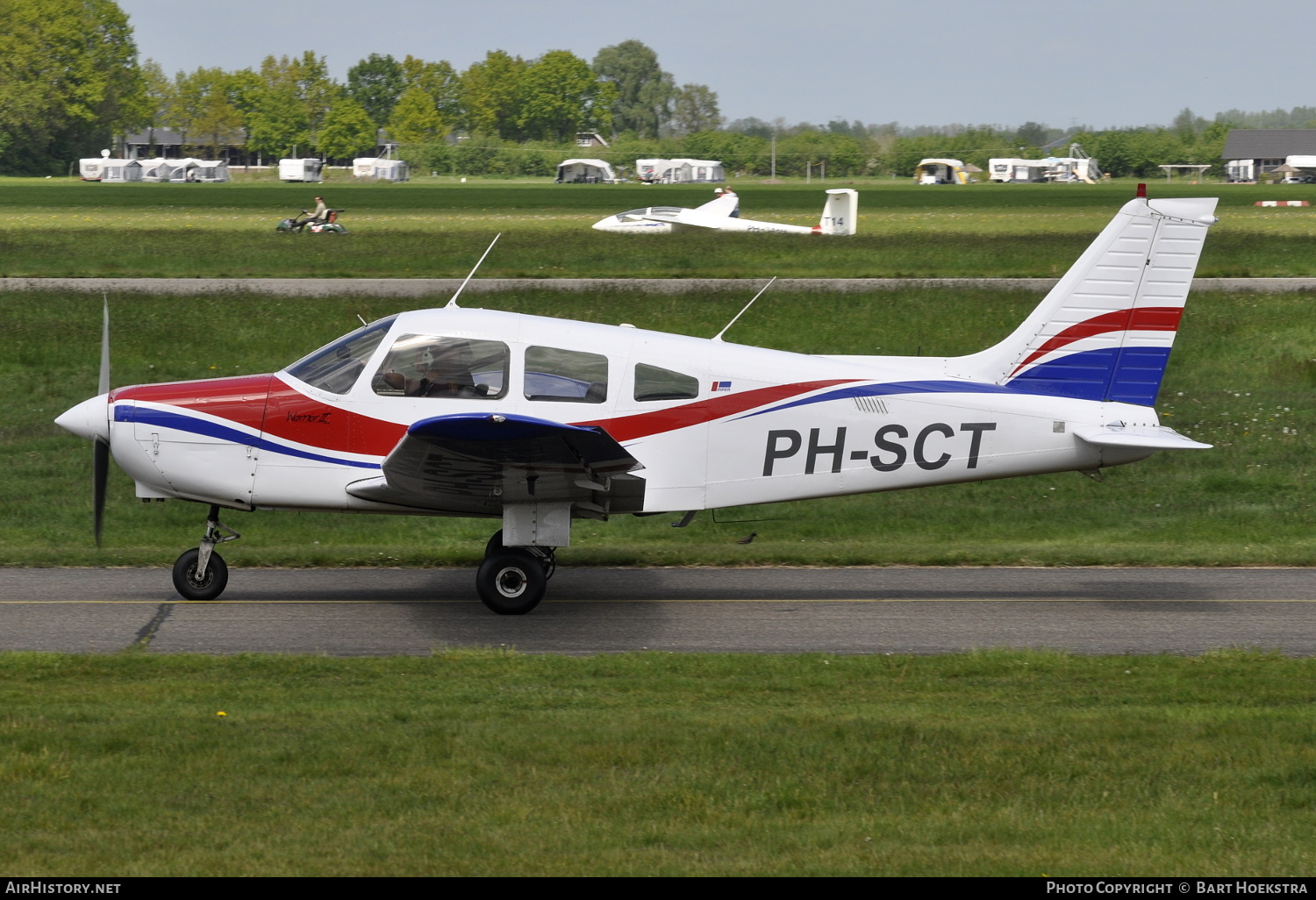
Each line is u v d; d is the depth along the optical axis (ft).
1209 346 228.84
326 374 97.60
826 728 66.33
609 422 97.91
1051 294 104.47
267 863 49.67
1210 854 51.85
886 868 50.03
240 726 65.72
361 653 87.30
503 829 53.26
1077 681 78.95
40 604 100.73
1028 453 102.99
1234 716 69.67
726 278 303.27
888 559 122.52
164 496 98.63
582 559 121.08
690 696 74.43
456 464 89.15
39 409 183.83
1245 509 148.25
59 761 59.82
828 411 100.37
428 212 639.76
